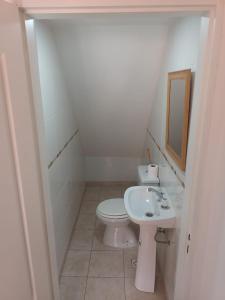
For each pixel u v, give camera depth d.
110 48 2.17
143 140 3.45
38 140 1.14
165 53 2.12
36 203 1.10
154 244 1.89
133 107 2.86
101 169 3.93
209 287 1.08
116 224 2.46
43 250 1.22
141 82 2.52
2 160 0.81
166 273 1.95
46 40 1.88
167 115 1.94
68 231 2.57
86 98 2.74
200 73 1.04
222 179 0.96
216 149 1.01
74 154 2.95
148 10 0.95
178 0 0.92
